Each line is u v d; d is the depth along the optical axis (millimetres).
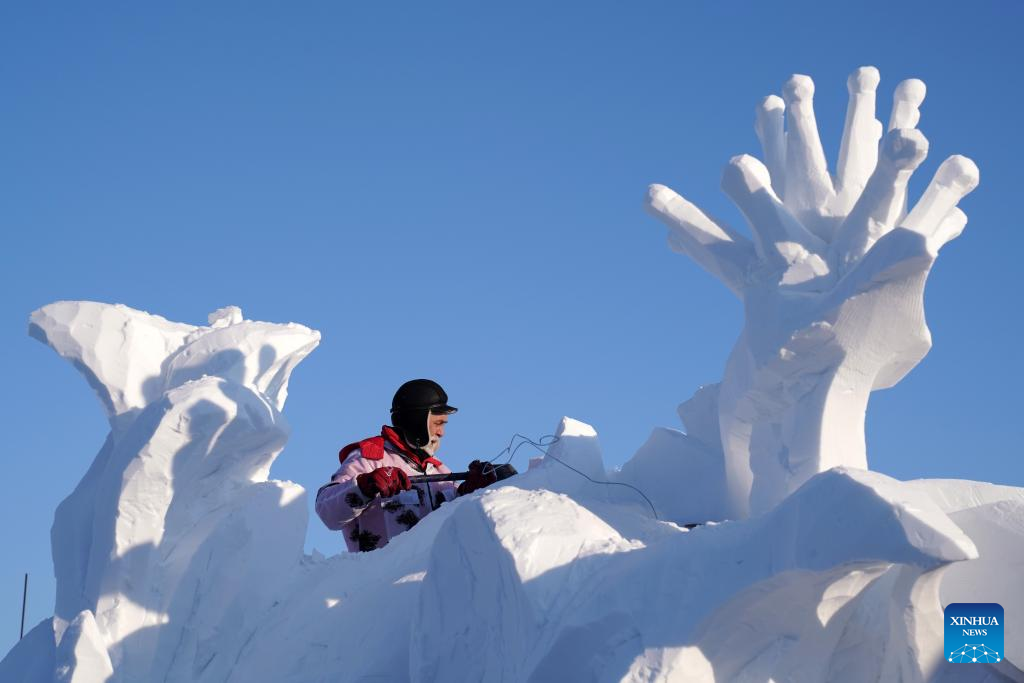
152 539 4207
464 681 3285
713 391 4746
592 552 3070
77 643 3807
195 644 4234
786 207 4305
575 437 4520
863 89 4418
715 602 2645
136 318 5375
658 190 4395
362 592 4059
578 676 2805
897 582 2732
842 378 3793
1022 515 3000
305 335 5664
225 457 4398
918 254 3410
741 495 4301
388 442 5227
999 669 2816
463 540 3361
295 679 3898
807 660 2756
